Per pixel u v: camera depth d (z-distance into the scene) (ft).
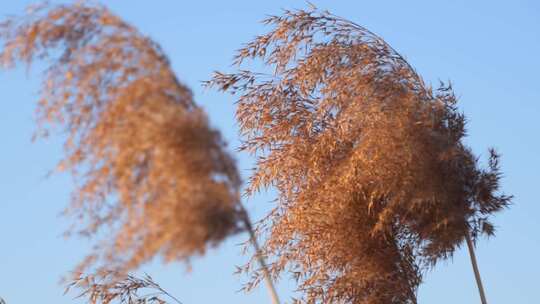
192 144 22.95
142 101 23.59
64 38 24.80
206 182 22.77
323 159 40.81
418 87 38.32
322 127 41.47
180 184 22.58
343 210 39.86
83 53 24.32
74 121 24.11
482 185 38.04
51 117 24.18
